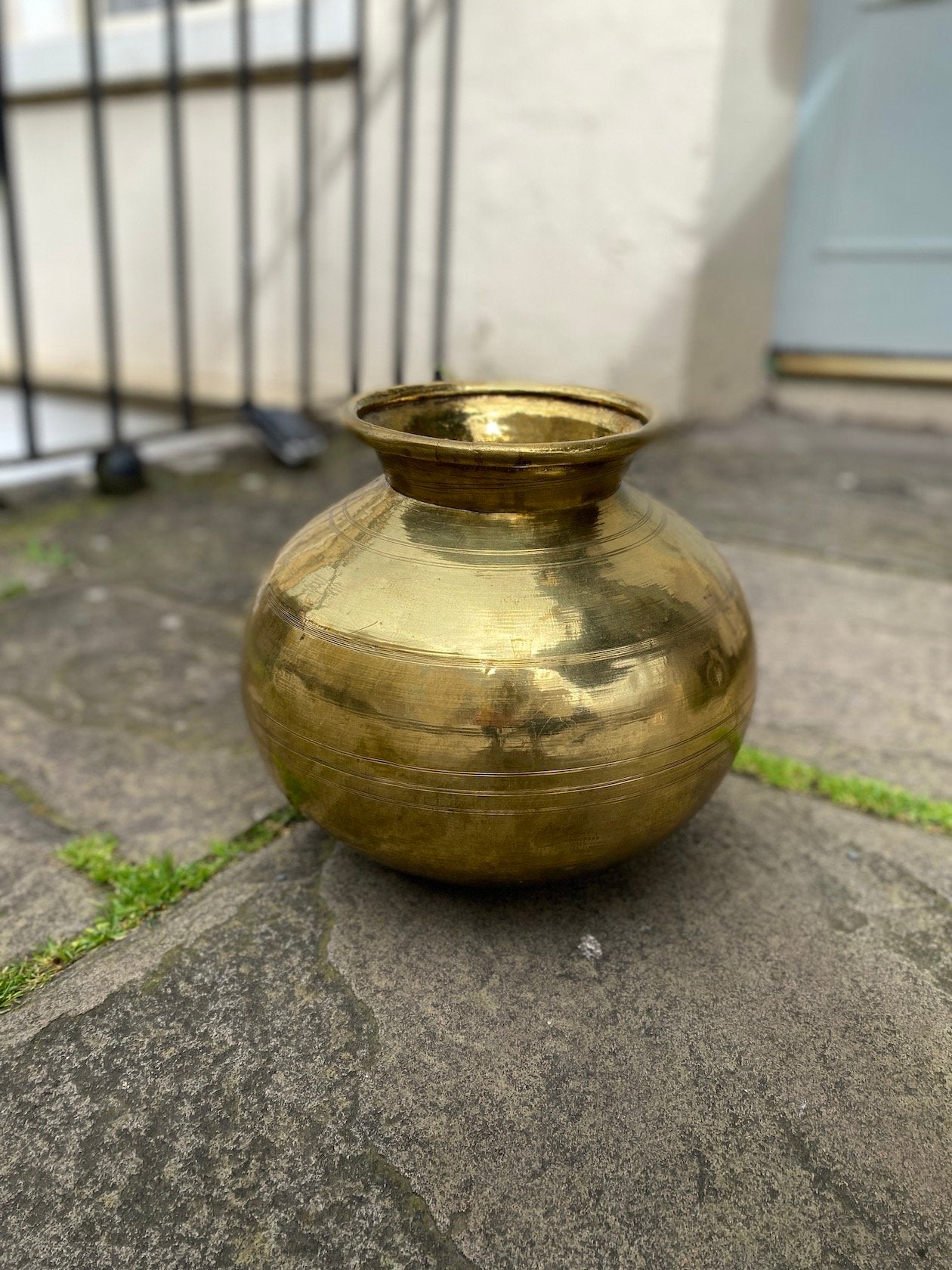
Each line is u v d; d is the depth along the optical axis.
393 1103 1.18
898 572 2.81
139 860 1.61
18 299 3.11
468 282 4.15
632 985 1.35
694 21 3.46
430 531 1.27
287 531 3.16
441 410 1.55
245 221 3.64
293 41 3.99
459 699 1.18
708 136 3.54
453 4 3.32
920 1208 1.07
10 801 1.77
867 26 3.91
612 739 1.20
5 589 2.66
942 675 2.27
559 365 4.07
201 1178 1.09
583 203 3.84
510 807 1.21
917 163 3.96
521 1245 1.03
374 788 1.24
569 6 3.65
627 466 1.38
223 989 1.34
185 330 3.58
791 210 4.25
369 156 4.08
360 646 1.22
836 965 1.40
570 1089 1.20
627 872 1.58
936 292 4.06
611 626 1.22
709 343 3.96
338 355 4.40
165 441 4.41
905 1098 1.20
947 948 1.45
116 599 2.63
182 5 4.37
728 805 1.77
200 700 2.13
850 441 4.07
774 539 3.02
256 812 1.74
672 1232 1.04
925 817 1.74
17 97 4.81
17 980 1.36
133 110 4.48
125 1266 1.01
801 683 2.22
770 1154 1.13
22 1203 1.07
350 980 1.35
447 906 1.50
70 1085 1.20
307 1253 1.02
